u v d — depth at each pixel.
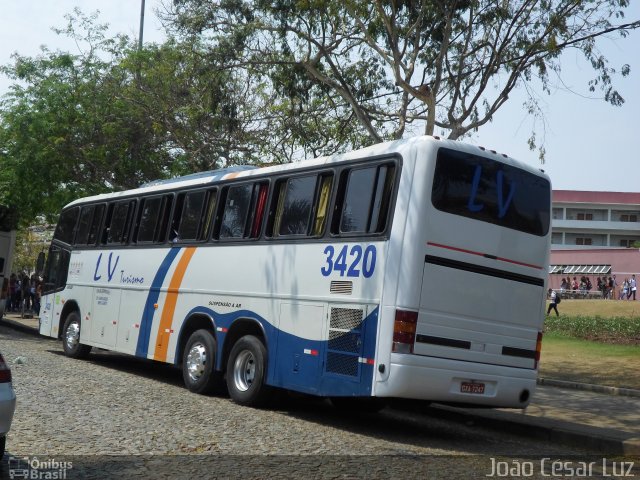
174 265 14.41
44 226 37.00
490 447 10.41
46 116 25.91
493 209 10.66
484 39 18.67
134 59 26.45
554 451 10.62
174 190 15.00
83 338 17.30
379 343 9.84
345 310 10.44
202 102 23.80
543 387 17.42
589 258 70.06
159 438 8.77
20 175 26.03
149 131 26.34
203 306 13.39
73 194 26.48
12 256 27.67
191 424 9.88
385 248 10.07
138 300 15.38
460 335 10.18
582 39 17.78
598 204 92.75
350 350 10.25
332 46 18.94
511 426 12.18
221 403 12.18
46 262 19.67
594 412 13.65
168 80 25.47
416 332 9.78
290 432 9.95
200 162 25.20
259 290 12.16
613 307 47.69
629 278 66.75
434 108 17.19
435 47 18.92
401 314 9.74
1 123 26.92
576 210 93.69
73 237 18.59
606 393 16.56
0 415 6.45
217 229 13.50
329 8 18.28
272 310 11.79
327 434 10.09
